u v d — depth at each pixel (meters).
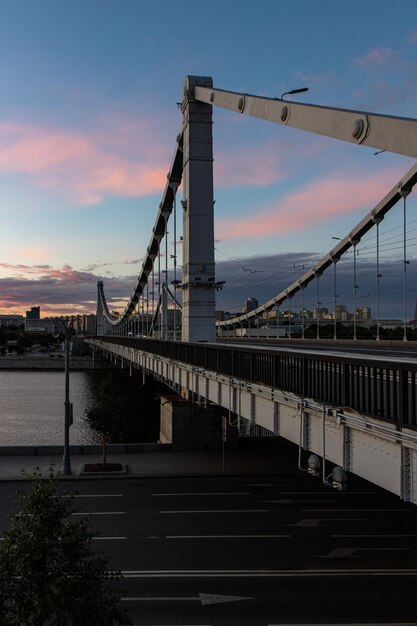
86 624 8.11
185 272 32.72
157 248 67.56
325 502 22.33
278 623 12.12
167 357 35.00
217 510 21.14
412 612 12.66
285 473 27.50
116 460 30.36
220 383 21.69
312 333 89.25
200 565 15.59
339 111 15.61
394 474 9.59
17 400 75.19
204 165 32.56
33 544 8.32
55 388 93.00
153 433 52.06
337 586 14.15
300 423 13.49
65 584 8.12
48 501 8.87
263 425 16.70
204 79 33.25
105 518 20.05
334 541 17.66
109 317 144.00
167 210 53.41
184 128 33.81
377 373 10.24
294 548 17.00
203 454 32.16
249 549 16.91
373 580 14.55
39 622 8.03
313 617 12.41
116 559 16.02
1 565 8.16
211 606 12.98
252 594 13.66
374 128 13.70
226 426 31.45
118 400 31.02
